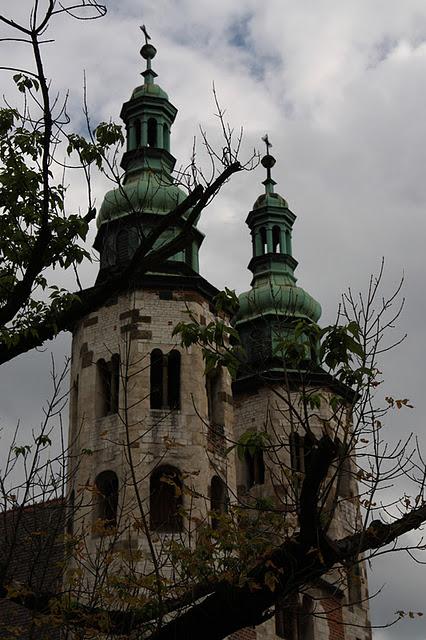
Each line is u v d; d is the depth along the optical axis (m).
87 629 19.48
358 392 17.67
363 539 16.56
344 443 17.06
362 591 46.00
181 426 38.69
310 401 17.42
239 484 46.47
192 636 16.16
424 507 16.77
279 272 53.91
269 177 57.94
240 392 48.50
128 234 42.66
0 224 18.64
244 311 50.91
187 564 19.75
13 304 16.91
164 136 47.50
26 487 19.28
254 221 56.34
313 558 16.33
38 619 19.70
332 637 43.16
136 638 18.84
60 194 18.91
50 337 17.75
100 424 39.03
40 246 16.86
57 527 20.52
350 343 17.19
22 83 18.48
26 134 19.25
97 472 37.88
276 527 19.22
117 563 33.88
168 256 17.69
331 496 44.09
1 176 18.69
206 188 17.62
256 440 18.03
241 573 16.75
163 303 41.09
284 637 41.31
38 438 19.81
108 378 40.62
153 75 49.38
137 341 40.09
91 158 18.47
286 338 19.23
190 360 40.03
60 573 21.38
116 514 36.28
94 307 17.70
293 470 17.97
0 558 20.20
